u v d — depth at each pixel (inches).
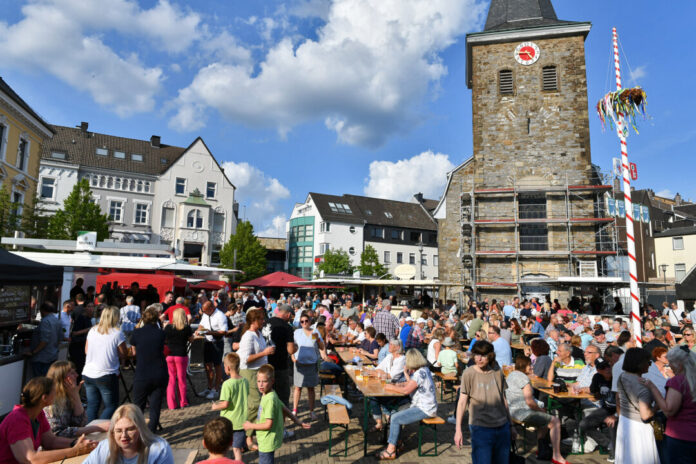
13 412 180.7
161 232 1939.0
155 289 740.0
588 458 315.3
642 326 740.7
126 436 147.0
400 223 2755.9
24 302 449.7
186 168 2026.3
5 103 1120.2
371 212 2743.6
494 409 225.6
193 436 328.8
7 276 342.3
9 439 175.0
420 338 585.0
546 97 1192.2
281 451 310.7
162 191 1962.4
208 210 2011.6
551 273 1132.5
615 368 273.9
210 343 454.0
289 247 2760.8
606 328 681.0
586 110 1168.2
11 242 735.7
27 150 1264.8
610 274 1314.0
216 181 2089.1
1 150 1128.2
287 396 347.6
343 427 368.2
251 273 2090.3
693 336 433.7
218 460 154.6
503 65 1221.7
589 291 1037.2
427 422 305.4
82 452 189.5
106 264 691.4
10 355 344.5
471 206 1189.1
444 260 1396.4
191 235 1966.0
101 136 2032.5
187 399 437.1
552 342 521.7
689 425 201.3
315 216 2620.6
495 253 1143.6
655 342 391.5
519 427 368.8
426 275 2773.1
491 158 1203.9
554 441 292.8
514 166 1188.5
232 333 453.1
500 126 1208.2
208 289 1214.3
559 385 327.0
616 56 456.8
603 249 1146.0
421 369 314.5
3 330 414.0
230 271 779.4
